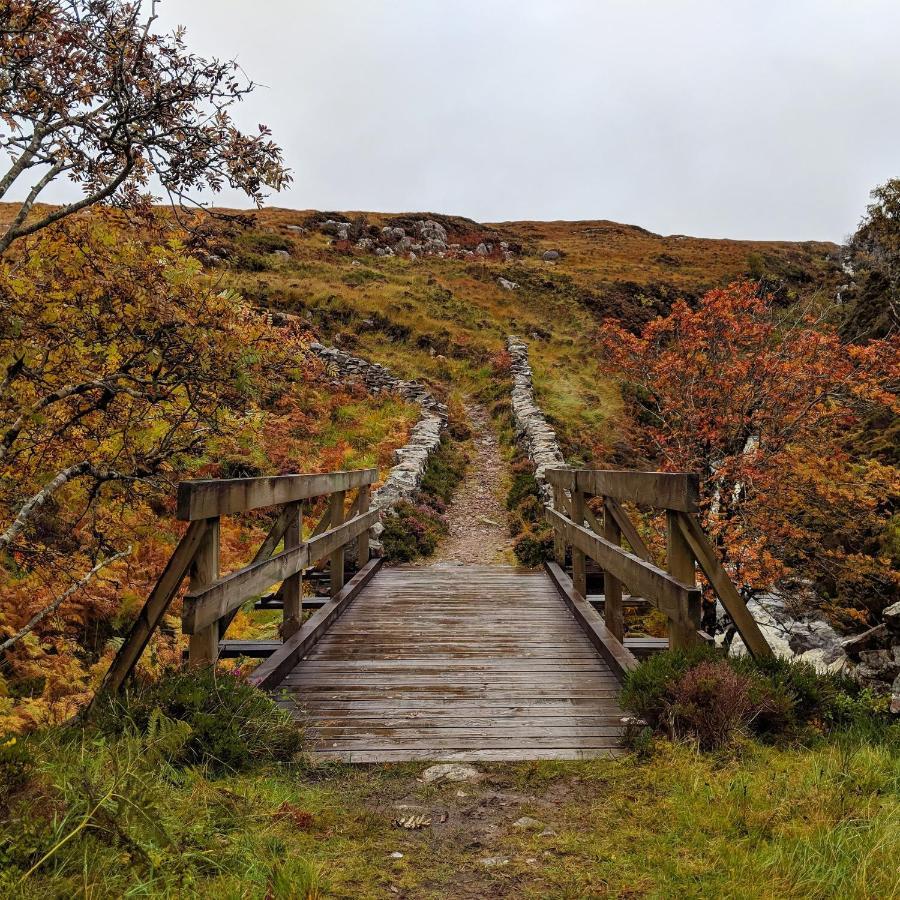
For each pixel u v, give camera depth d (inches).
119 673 143.6
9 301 171.8
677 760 128.7
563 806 119.2
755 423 370.9
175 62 153.9
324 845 104.3
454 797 124.0
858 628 347.3
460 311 1117.1
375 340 944.3
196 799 108.8
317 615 253.4
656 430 438.0
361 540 359.3
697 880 91.0
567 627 255.0
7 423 171.2
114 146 153.9
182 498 135.7
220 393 208.4
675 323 425.1
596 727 159.0
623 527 203.8
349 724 161.5
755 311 405.1
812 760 126.6
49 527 207.3
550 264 1638.8
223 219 199.9
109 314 190.9
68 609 268.5
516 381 842.8
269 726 141.3
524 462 611.5
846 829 98.7
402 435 628.1
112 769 102.6
